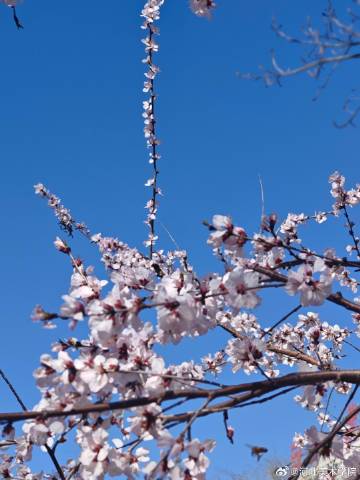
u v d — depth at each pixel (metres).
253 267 0.67
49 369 0.62
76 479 0.72
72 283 0.69
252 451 0.60
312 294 0.65
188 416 0.61
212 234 0.66
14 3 0.72
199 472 0.59
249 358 0.68
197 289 0.67
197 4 0.76
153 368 0.63
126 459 0.62
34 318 0.62
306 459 0.65
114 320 0.63
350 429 0.71
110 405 0.60
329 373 0.64
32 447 0.68
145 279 0.70
